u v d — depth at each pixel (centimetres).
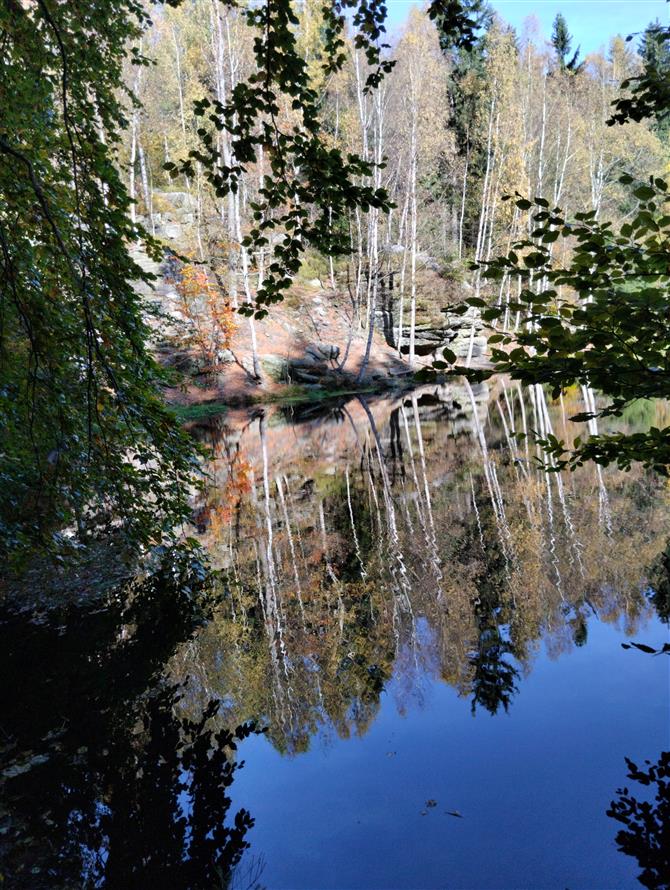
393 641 531
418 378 250
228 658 509
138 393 427
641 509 834
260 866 292
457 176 3234
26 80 390
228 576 704
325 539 834
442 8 272
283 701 445
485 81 3120
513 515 874
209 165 293
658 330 223
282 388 2394
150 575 689
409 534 831
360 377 2609
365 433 1709
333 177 291
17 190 357
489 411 2036
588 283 227
